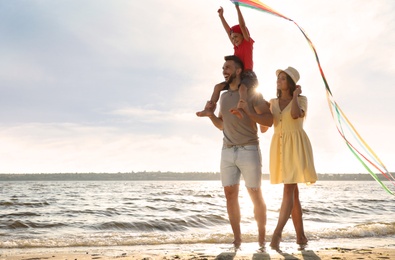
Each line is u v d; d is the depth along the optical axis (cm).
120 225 951
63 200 2164
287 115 474
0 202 1811
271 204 1727
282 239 686
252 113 466
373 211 1492
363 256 424
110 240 665
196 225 968
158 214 1277
